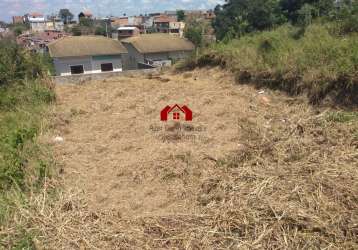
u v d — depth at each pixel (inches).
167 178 151.2
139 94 307.1
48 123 224.5
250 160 154.8
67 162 172.1
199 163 161.0
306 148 159.0
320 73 233.9
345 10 336.8
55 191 140.6
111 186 147.8
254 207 119.3
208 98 270.2
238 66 316.8
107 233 113.7
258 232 107.7
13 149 169.8
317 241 102.0
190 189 140.6
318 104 225.1
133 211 129.3
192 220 119.0
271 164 148.6
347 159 144.7
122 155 179.5
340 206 115.4
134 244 109.3
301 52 270.2
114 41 898.7
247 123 211.6
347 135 167.2
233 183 135.8
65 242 109.1
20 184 145.3
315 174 133.1
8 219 120.3
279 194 124.3
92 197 139.5
